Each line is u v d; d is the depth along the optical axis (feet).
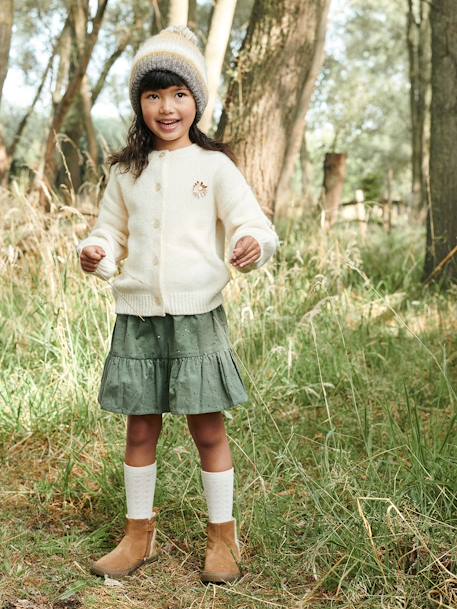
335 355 14.98
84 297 15.26
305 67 22.44
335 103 63.98
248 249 8.19
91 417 12.59
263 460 11.08
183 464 10.75
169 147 8.75
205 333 8.54
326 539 8.52
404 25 59.77
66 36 34.09
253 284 16.99
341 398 13.93
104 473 10.51
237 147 22.31
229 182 8.63
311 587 8.39
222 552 8.76
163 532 9.74
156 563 9.07
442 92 22.34
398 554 8.48
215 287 8.59
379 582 8.07
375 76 64.59
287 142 22.77
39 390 13.23
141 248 8.63
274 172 22.61
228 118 22.41
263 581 8.59
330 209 26.02
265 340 15.40
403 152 72.02
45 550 9.16
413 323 18.03
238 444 10.60
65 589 8.44
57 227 16.52
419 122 48.37
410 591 7.89
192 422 8.85
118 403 8.64
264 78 22.03
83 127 31.55
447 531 8.48
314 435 12.42
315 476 10.85
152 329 8.61
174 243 8.54
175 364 8.50
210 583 8.56
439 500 9.37
